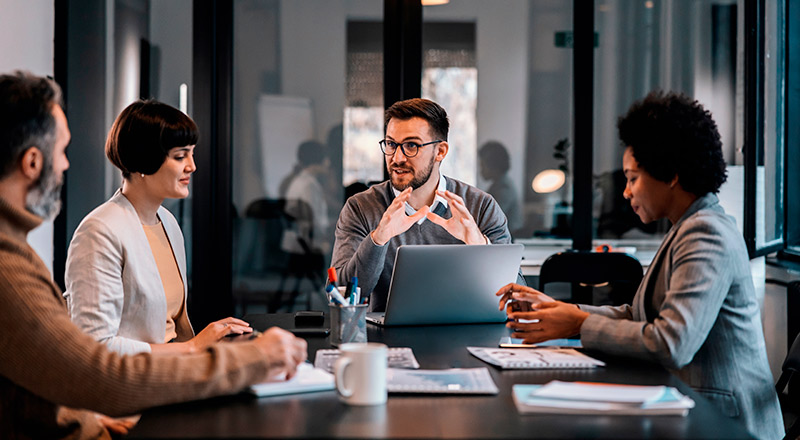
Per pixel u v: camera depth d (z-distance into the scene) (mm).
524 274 4293
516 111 4410
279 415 1227
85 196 4332
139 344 1888
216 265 4391
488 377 1452
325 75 4402
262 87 4406
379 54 4387
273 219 4438
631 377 1481
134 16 4309
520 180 4426
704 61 4324
